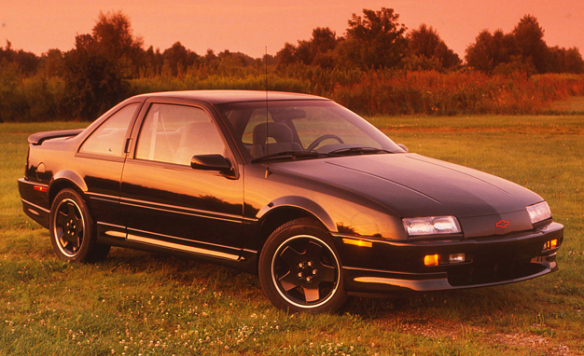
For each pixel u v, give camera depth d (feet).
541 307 14.12
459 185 13.74
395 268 12.29
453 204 12.81
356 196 12.83
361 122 17.43
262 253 13.85
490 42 315.99
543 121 73.26
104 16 185.57
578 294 15.15
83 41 188.75
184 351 11.27
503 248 12.72
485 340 12.19
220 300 14.76
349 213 12.70
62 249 18.34
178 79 113.19
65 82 92.27
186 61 244.01
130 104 17.33
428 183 13.62
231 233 14.38
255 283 16.22
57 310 13.79
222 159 14.25
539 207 13.94
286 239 13.48
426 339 12.01
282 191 13.58
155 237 15.97
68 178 17.70
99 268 17.52
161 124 16.35
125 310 13.93
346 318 13.02
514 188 14.39
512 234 12.99
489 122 73.20
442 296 14.71
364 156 15.42
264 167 14.19
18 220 23.73
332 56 257.75
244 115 15.46
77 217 17.84
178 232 15.42
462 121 75.72
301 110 16.62
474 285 12.58
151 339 11.94
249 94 16.97
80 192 17.61
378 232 12.37
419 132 64.69
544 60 323.16
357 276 12.64
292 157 14.85
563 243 19.99
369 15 202.08
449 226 12.44
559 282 15.98
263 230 14.02
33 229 22.72
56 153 18.52
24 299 14.38
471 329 12.80
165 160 15.79
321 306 13.23
